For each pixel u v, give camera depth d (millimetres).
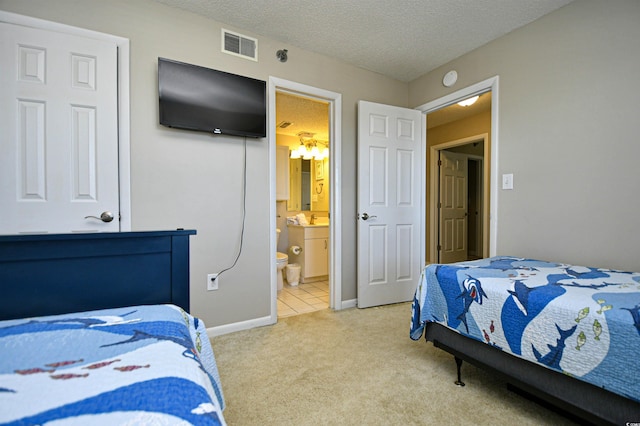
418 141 3115
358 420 1303
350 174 2902
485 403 1421
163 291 1166
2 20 1611
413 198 3100
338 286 2828
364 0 1976
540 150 2117
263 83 2332
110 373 551
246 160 2346
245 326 2340
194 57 2125
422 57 2736
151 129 1991
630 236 1707
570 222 1962
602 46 1814
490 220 2434
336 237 2818
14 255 956
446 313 1582
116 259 1091
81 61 1769
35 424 403
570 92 1959
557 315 1147
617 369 992
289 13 2117
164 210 2035
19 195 1631
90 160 1789
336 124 2793
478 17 2137
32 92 1655
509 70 2316
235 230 2301
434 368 1743
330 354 1914
